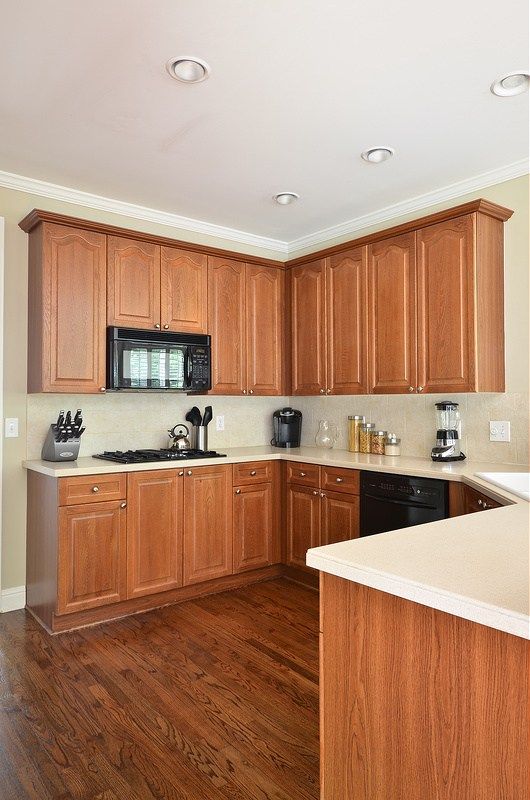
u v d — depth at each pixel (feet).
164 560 10.78
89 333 10.62
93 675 8.09
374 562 4.02
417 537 4.82
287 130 8.78
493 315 10.07
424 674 3.65
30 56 6.88
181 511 11.04
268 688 7.74
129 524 10.30
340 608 4.23
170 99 7.87
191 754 6.29
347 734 4.15
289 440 14.14
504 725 3.21
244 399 14.39
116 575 10.13
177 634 9.55
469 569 3.84
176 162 10.00
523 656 3.13
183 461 11.04
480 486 7.97
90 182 10.91
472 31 6.44
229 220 13.23
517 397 10.08
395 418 12.35
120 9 6.07
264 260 13.48
